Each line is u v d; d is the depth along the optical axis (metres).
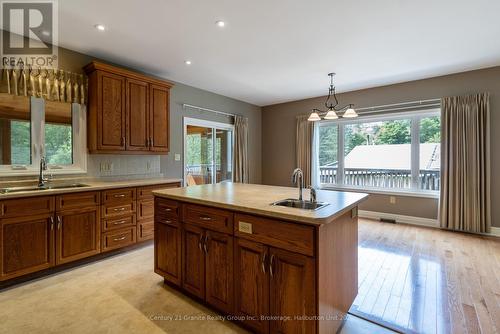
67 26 2.56
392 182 4.72
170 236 2.23
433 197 4.25
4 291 2.22
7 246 2.24
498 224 3.73
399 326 1.79
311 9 2.27
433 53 3.24
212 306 1.99
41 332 1.71
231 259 1.80
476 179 3.79
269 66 3.68
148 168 3.99
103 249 2.88
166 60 3.45
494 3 2.18
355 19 2.44
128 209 3.11
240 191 2.39
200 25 2.54
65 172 3.06
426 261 2.87
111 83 3.20
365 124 4.99
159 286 2.32
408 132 4.55
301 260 1.46
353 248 1.98
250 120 6.12
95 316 1.88
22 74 2.71
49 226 2.48
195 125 4.81
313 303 1.42
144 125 3.54
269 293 1.60
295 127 5.86
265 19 2.44
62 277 2.49
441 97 4.11
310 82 4.44
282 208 1.62
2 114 2.67
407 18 2.42
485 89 3.77
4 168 2.69
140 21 2.47
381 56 3.32
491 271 2.61
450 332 1.72
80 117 3.17
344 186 5.22
